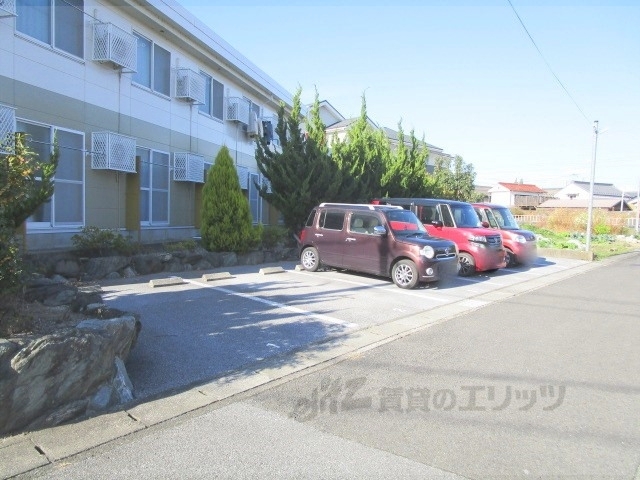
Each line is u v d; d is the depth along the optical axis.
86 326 4.06
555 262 18.02
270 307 8.16
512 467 3.40
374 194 17.86
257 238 13.31
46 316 4.52
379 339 6.64
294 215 14.78
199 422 3.97
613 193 77.81
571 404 4.53
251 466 3.33
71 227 10.97
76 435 3.66
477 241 12.88
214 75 17.42
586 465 3.45
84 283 9.09
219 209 12.59
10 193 4.12
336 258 11.80
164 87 14.49
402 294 9.98
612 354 6.21
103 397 4.10
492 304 9.53
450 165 33.38
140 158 12.52
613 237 29.33
